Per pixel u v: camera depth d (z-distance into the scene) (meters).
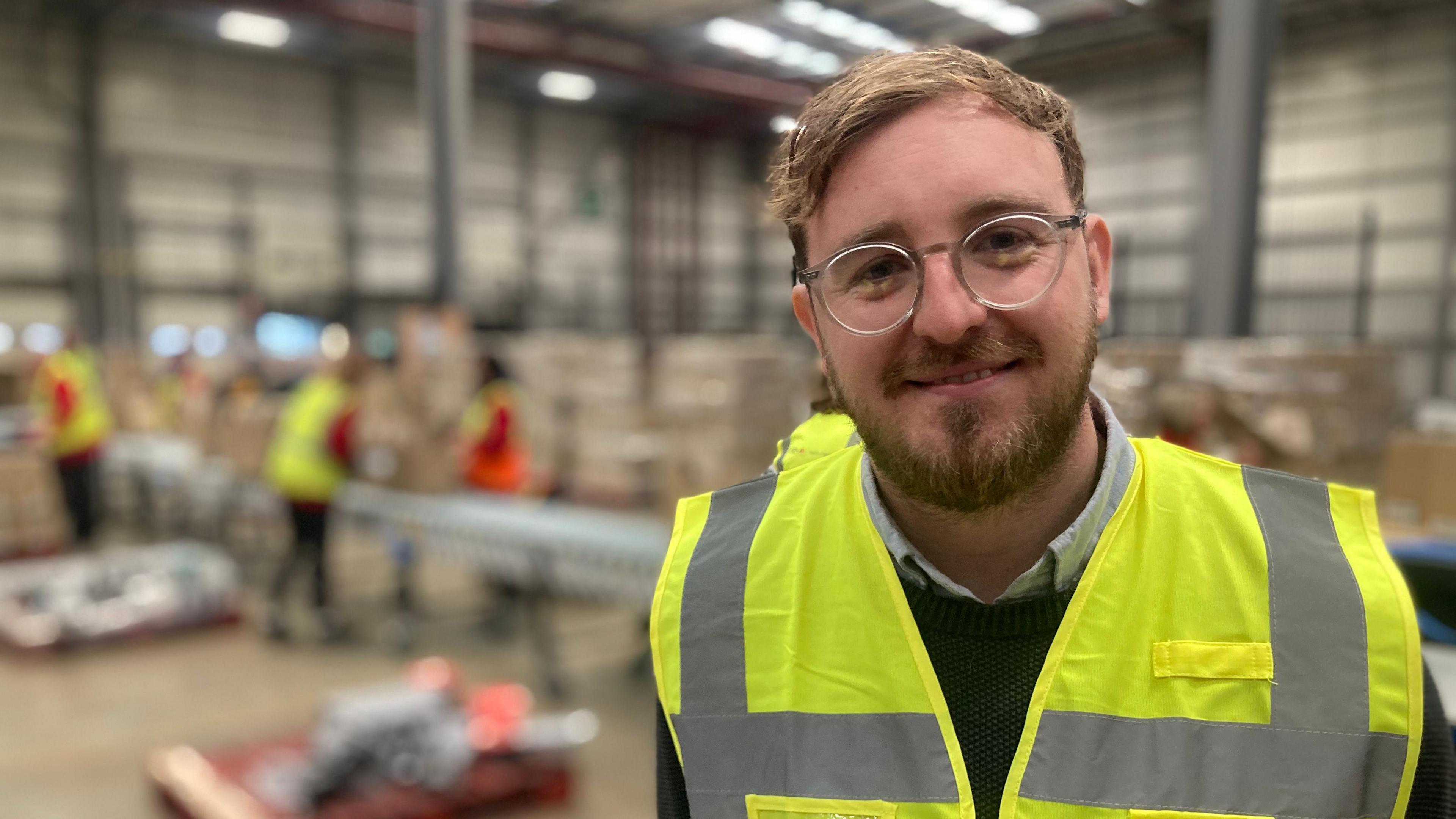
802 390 4.72
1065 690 0.70
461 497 4.73
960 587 0.73
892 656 0.74
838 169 0.69
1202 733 0.68
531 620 4.69
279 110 13.48
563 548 3.80
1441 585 1.47
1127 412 2.44
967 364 0.66
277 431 5.90
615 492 5.63
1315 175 11.52
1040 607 0.72
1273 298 11.88
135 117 12.32
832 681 0.76
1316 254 11.53
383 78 14.34
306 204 13.80
